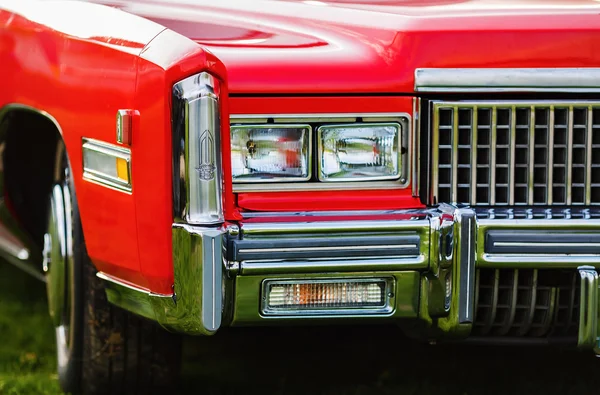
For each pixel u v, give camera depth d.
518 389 3.90
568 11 3.41
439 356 4.34
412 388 3.90
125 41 3.15
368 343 4.54
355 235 3.08
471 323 3.17
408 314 3.15
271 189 3.21
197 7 3.71
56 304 3.72
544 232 3.18
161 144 2.98
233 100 3.17
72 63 3.35
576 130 3.33
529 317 3.32
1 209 4.21
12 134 4.04
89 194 3.30
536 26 3.30
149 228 3.06
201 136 2.95
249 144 3.18
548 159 3.31
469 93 3.28
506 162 3.31
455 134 3.28
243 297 3.07
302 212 3.16
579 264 3.19
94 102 3.23
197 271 2.96
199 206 2.97
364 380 4.04
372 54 3.29
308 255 3.06
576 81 3.28
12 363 4.25
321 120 3.21
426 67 3.25
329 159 3.22
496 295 3.29
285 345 4.52
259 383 4.02
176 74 2.94
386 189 3.26
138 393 3.76
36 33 3.57
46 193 4.30
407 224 3.09
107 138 3.17
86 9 3.50
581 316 3.19
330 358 4.33
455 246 3.12
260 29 3.49
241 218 3.08
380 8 3.61
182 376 4.10
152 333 3.64
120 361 3.65
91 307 3.57
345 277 3.10
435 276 3.12
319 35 3.41
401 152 3.26
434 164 3.27
